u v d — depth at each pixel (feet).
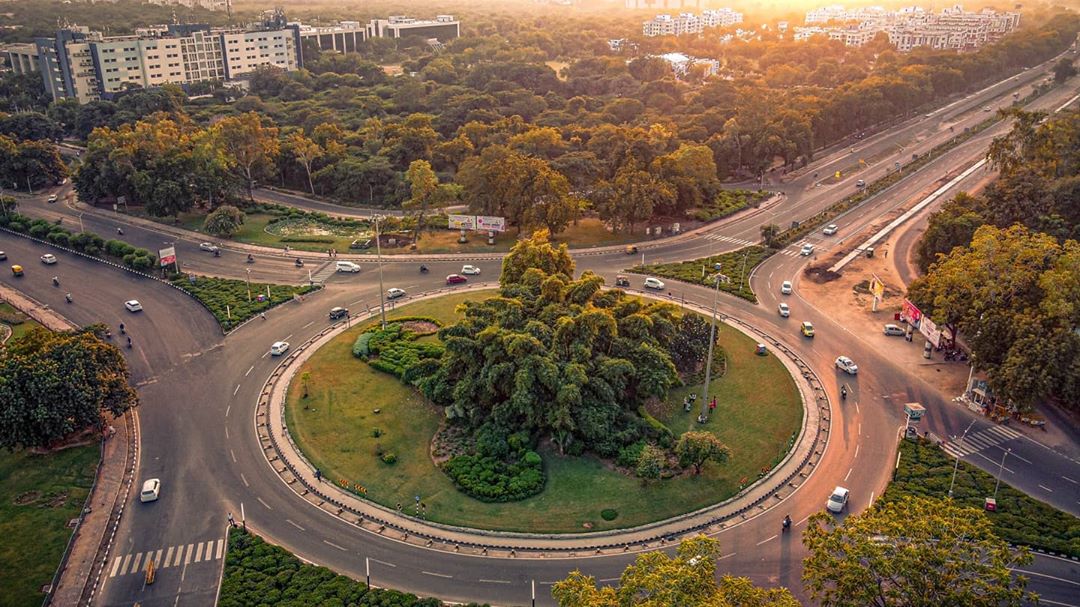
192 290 578.25
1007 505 346.33
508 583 310.04
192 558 325.42
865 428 410.52
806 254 642.63
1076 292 409.28
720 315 541.34
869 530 246.68
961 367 469.57
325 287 590.55
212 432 410.52
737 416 421.18
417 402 434.71
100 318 538.88
